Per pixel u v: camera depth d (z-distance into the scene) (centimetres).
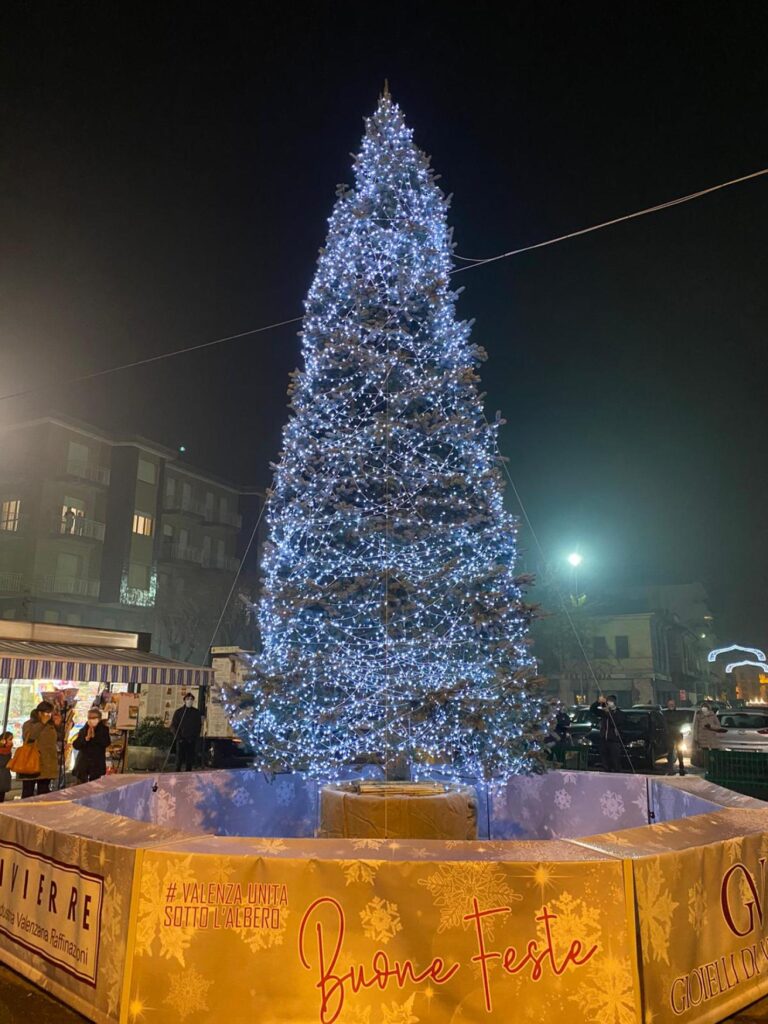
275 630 802
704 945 389
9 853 502
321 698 771
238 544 5012
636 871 362
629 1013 343
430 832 674
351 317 859
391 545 781
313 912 361
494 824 882
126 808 696
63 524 3969
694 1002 375
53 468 3972
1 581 3834
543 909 355
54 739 1257
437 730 748
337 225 899
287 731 777
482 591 782
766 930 436
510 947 352
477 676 766
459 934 353
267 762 774
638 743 1902
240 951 362
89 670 1689
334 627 770
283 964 358
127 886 382
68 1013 407
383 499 796
